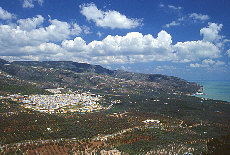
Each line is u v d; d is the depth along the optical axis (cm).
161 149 15300
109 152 14712
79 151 14838
